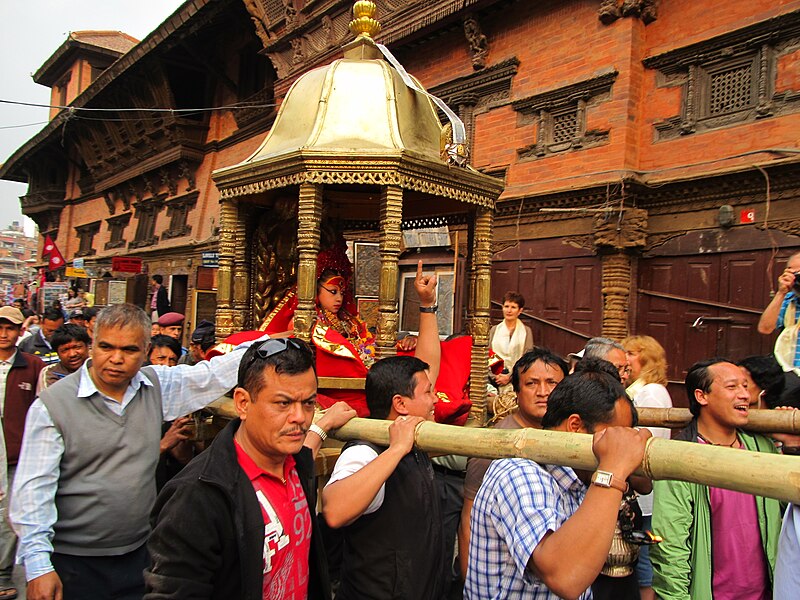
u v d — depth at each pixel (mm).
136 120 18453
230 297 3494
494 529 1877
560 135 8195
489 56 9102
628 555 2334
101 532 2346
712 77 6844
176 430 3059
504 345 6438
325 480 2611
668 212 7113
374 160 2801
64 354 4320
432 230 9445
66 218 28625
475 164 9266
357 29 3650
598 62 7652
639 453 1402
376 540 2037
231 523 1555
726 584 2432
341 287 3537
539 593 1813
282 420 1639
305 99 3273
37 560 2139
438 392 3146
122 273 18156
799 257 4141
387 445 2074
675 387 6949
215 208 16219
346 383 2912
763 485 1167
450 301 9516
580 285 7766
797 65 6105
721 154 6641
